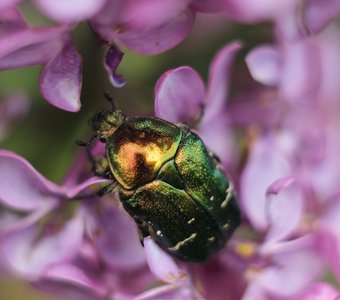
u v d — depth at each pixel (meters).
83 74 0.15
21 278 0.17
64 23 0.13
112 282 0.15
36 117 0.16
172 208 0.14
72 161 0.15
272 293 0.15
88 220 0.15
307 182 0.16
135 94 0.16
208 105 0.15
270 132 0.16
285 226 0.15
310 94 0.17
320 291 0.15
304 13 0.15
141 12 0.13
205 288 0.15
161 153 0.14
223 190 0.14
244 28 0.16
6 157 0.14
